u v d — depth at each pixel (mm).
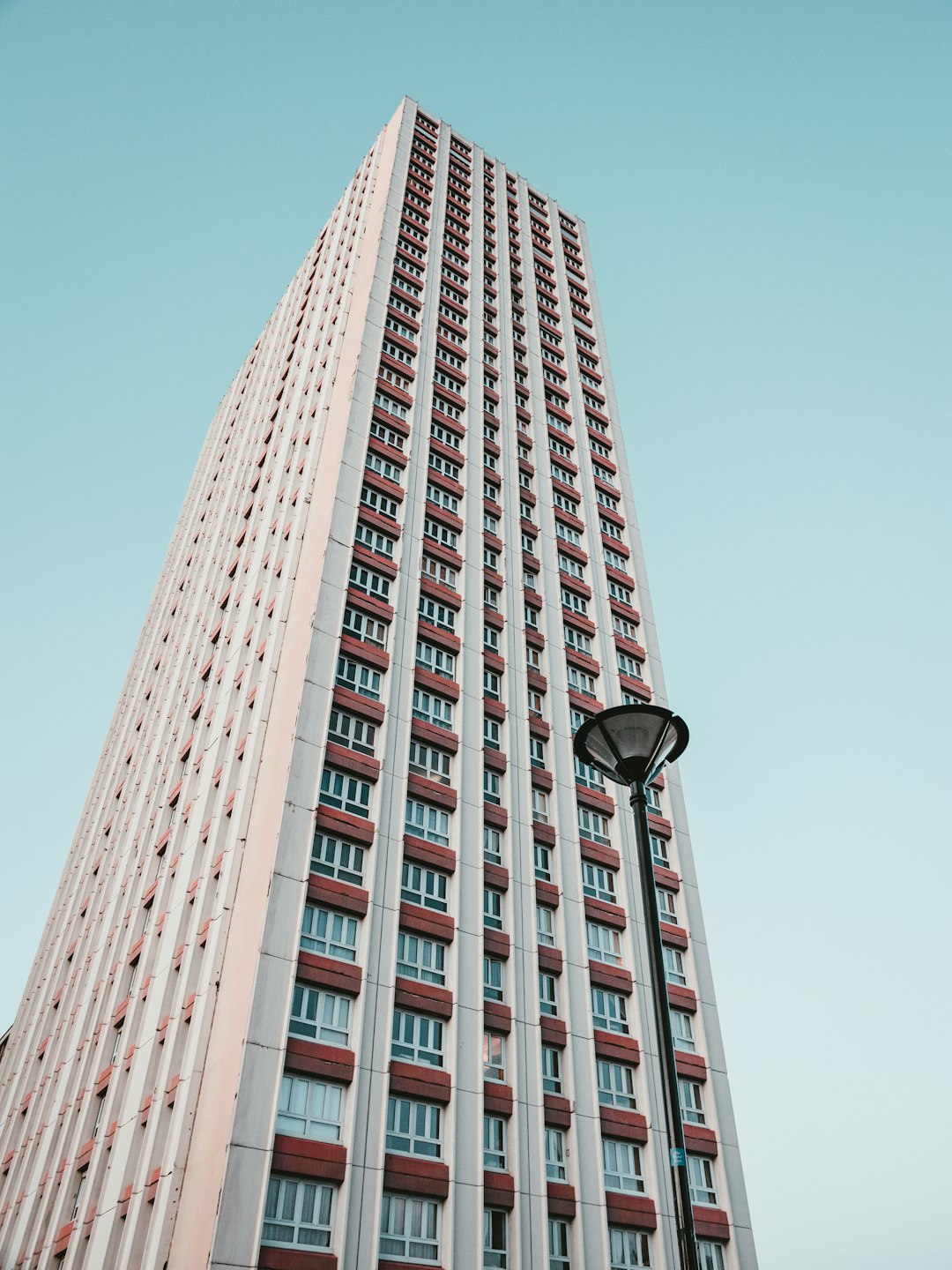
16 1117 46875
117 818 55531
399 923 34750
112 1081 36594
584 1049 36906
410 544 47438
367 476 48406
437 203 75188
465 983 34781
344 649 40750
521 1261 30531
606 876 43469
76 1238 33000
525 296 74500
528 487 58719
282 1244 26688
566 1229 32594
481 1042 33844
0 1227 40812
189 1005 33219
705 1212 36031
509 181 86250
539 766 44906
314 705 37938
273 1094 28453
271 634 43625
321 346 63062
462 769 40844
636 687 52969
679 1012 41344
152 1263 26969
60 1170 37656
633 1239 33812
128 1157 31781
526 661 48656
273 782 36219
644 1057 38188
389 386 54281
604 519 61906
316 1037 30625
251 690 43000
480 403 59719
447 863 37469
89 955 48250
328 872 34375
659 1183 35125
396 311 60281
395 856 36094
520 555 53656
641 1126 36406
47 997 52031
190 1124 29344
